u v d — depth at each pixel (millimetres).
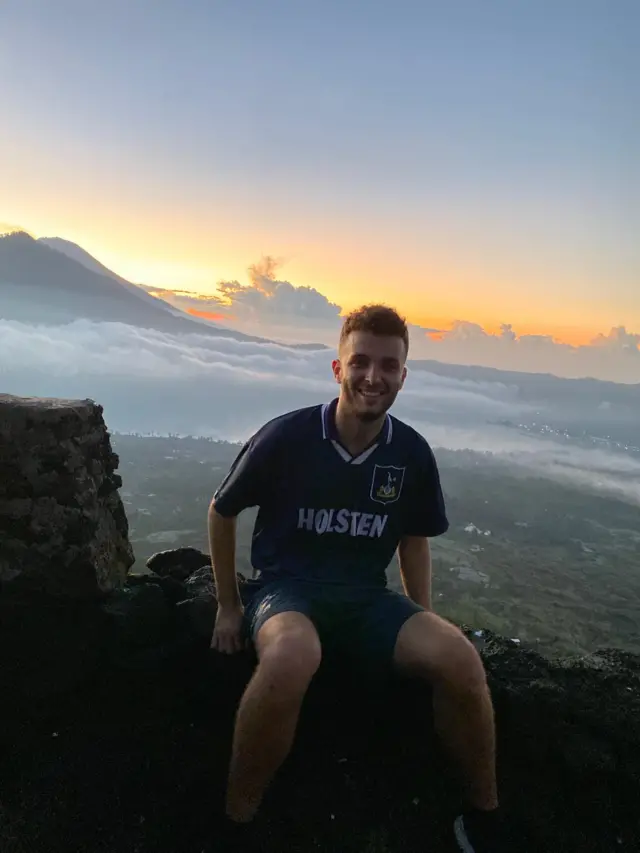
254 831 1410
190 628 1719
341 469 1572
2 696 1613
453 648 1333
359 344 1518
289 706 1264
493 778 1439
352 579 1617
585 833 1544
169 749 1584
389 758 1646
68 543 1634
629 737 1659
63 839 1371
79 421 1672
